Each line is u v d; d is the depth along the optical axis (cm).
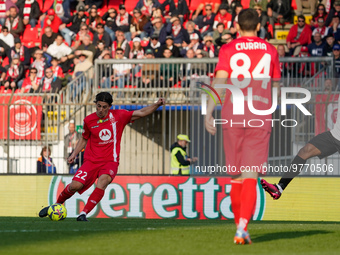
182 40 6106
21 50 6631
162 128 4659
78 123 4822
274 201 4109
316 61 5019
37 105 4562
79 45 6297
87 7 6819
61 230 2286
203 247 1775
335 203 4066
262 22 6181
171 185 4166
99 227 2514
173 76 4991
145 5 6644
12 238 1989
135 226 2645
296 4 6438
